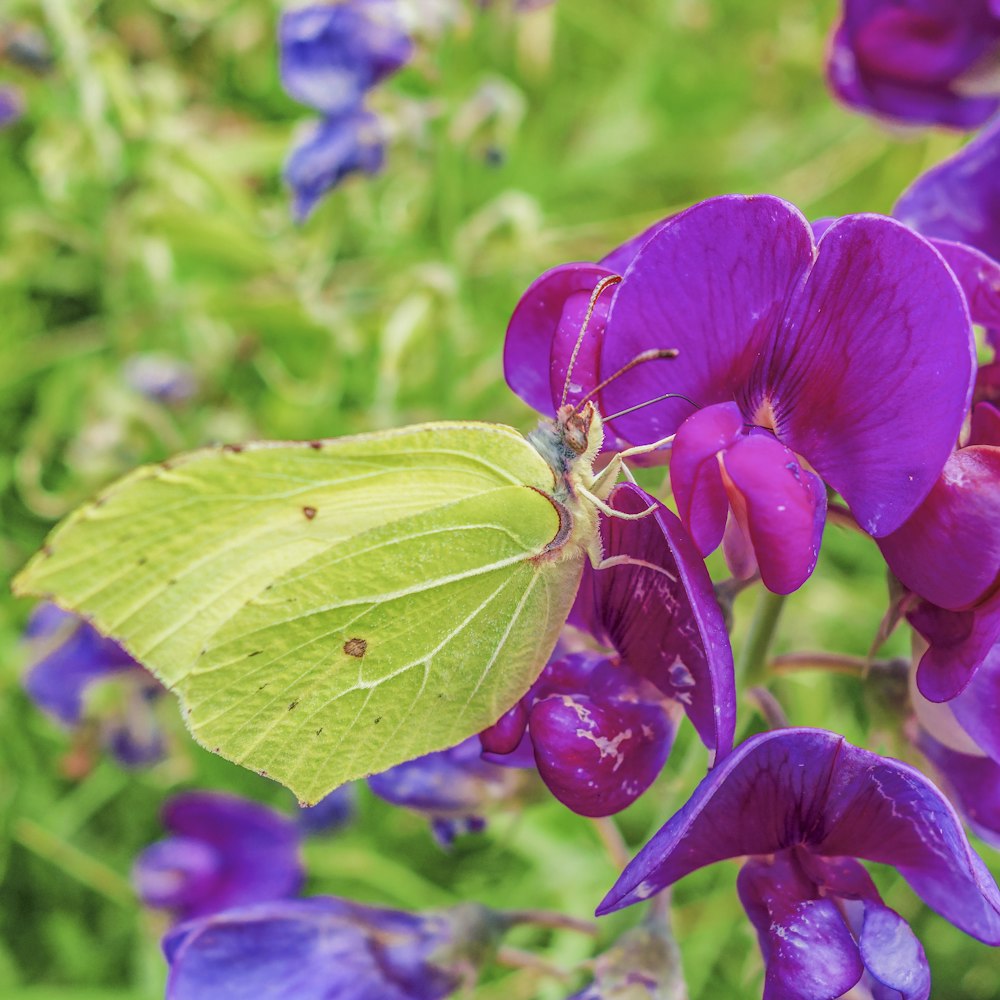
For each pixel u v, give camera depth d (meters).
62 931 0.22
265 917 0.15
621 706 0.14
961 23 0.18
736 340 0.13
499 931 0.16
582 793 0.14
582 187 0.29
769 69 0.30
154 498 0.13
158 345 0.26
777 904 0.13
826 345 0.13
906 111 0.19
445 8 0.22
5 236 0.28
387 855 0.22
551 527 0.14
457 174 0.23
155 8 0.28
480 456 0.14
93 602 0.13
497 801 0.16
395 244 0.27
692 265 0.13
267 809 0.21
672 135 0.29
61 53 0.25
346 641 0.14
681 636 0.13
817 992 0.13
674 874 0.13
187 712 0.14
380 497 0.14
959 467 0.13
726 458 0.13
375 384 0.25
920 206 0.16
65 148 0.25
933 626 0.13
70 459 0.25
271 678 0.14
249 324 0.26
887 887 0.21
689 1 0.30
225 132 0.28
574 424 0.14
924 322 0.12
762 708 0.15
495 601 0.14
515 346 0.14
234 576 0.14
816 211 0.28
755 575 0.14
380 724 0.15
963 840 0.12
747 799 0.13
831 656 0.15
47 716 0.22
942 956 0.21
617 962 0.15
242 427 0.25
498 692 0.14
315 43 0.22
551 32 0.29
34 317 0.27
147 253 0.25
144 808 0.23
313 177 0.22
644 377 0.13
